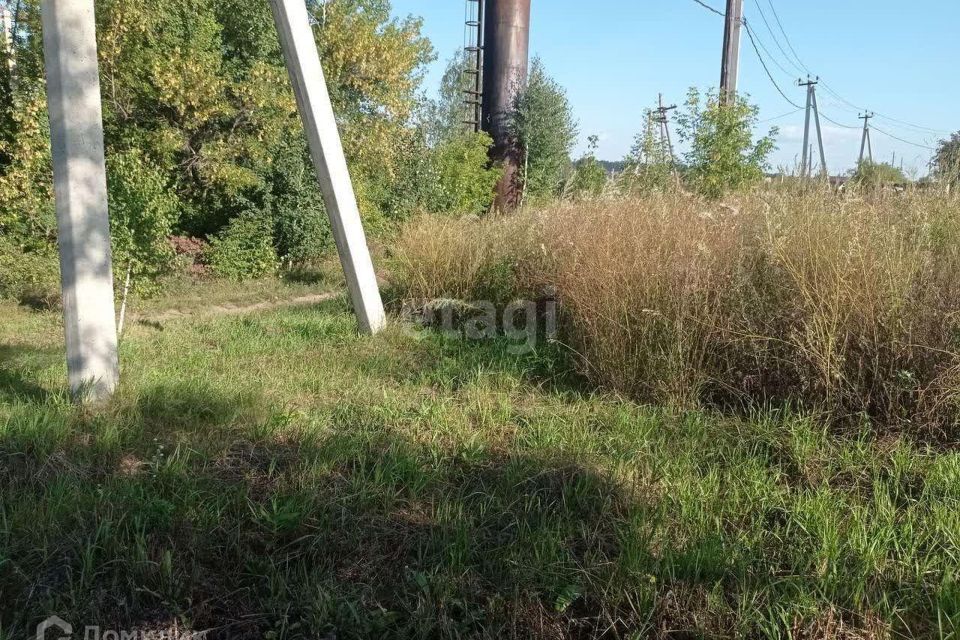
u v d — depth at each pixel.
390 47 15.73
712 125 12.09
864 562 2.73
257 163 13.55
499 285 7.72
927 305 4.07
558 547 2.94
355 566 2.86
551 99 22.97
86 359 4.55
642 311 4.94
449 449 4.02
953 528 2.96
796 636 2.45
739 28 17.06
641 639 2.50
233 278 13.31
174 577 2.70
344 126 15.69
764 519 3.19
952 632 2.38
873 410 4.22
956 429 3.92
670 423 4.43
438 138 25.52
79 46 4.32
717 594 2.63
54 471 3.51
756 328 4.63
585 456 3.86
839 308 4.27
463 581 2.73
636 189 7.11
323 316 8.60
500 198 22.50
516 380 5.45
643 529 3.03
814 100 28.95
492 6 23.03
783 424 4.20
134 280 8.18
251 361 6.11
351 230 6.98
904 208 5.34
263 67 12.98
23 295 10.88
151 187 7.98
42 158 10.14
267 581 2.76
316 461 3.65
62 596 2.60
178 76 11.76
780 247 4.50
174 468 3.50
